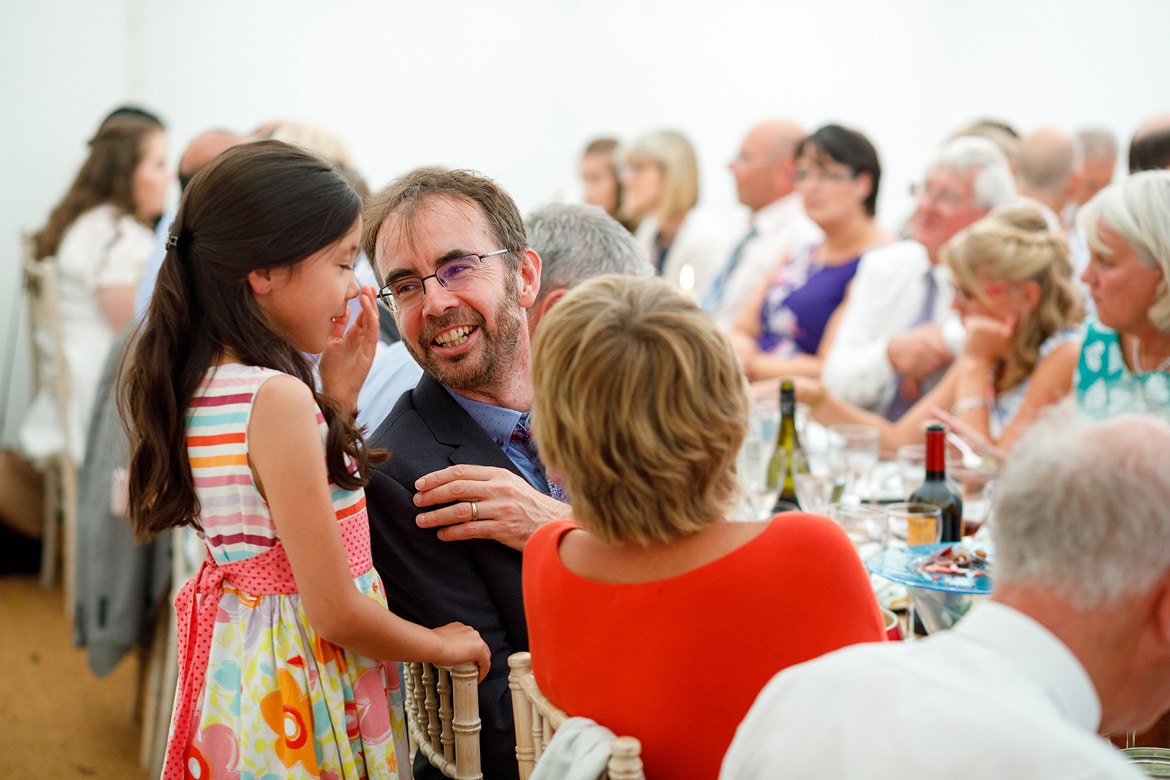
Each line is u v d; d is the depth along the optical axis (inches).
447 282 63.7
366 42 221.3
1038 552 35.2
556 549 48.4
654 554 45.2
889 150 245.4
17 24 185.5
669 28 242.7
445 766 58.9
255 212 50.5
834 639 43.3
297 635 52.9
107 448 112.3
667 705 43.6
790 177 178.5
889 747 33.1
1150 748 48.1
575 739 44.0
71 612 154.1
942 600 58.9
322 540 50.6
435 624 60.8
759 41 244.5
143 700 127.5
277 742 52.7
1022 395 115.7
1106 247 92.7
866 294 142.1
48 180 191.3
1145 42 217.5
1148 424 36.3
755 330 161.9
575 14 238.1
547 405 44.9
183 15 204.7
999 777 31.2
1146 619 35.0
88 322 157.5
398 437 63.9
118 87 198.5
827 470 93.0
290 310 52.4
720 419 43.5
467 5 229.3
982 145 137.7
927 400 119.0
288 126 134.5
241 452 51.0
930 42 241.0
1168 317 91.6
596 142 209.6
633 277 46.4
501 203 66.0
